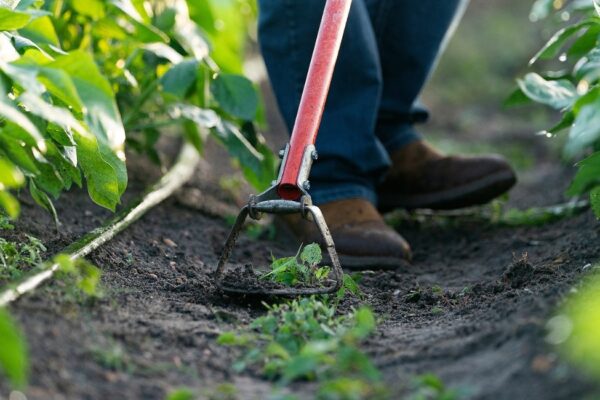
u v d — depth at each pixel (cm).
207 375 240
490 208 489
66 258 264
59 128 295
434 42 441
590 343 202
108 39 465
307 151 301
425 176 457
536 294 280
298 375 235
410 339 267
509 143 759
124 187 311
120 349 242
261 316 298
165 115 529
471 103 932
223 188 539
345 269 391
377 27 433
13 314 241
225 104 416
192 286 322
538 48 1093
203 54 459
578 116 253
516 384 210
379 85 407
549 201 530
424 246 454
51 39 347
